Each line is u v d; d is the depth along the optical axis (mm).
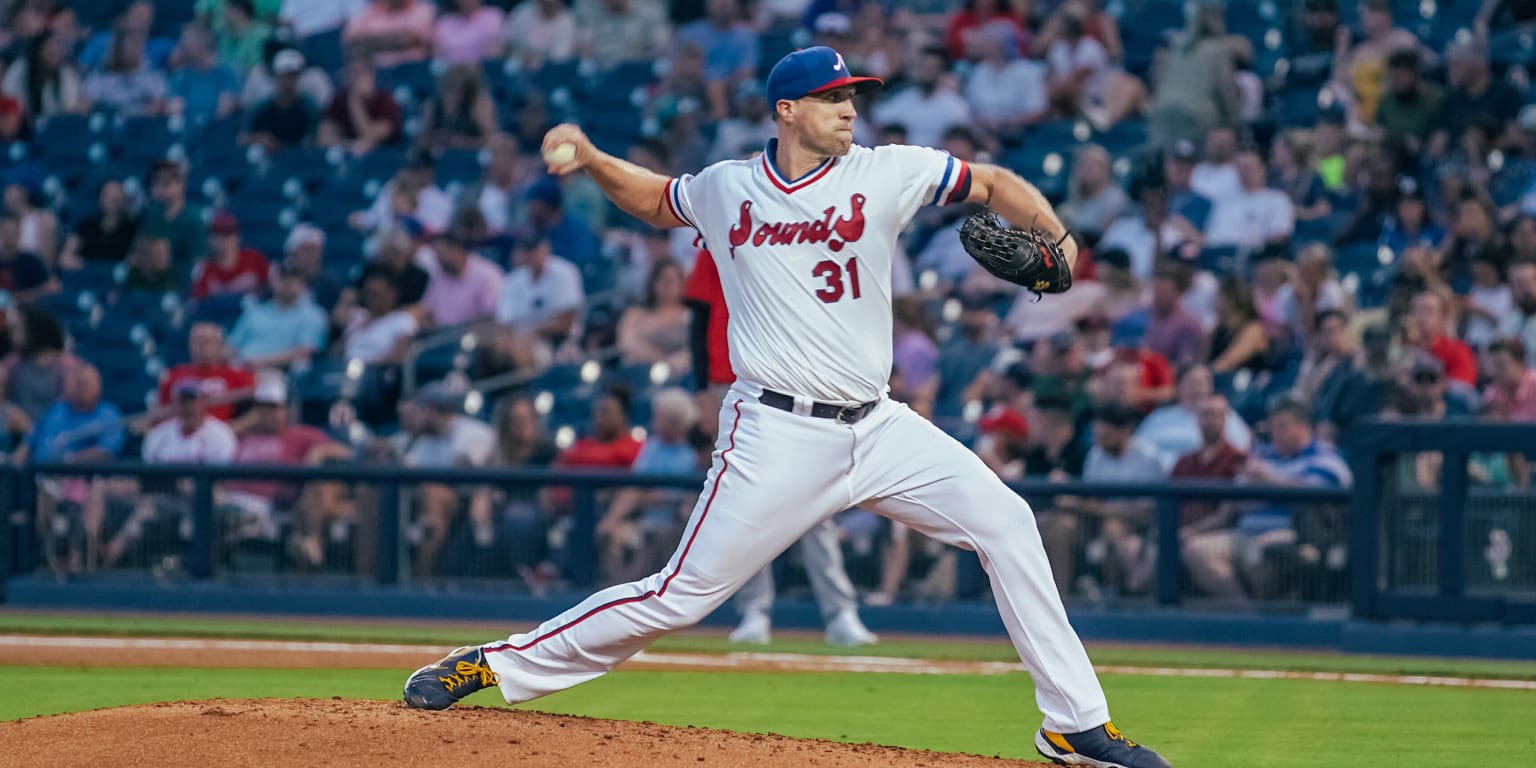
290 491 44656
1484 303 45781
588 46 63031
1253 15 57875
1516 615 35781
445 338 52344
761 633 37156
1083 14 57000
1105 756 18172
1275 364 46875
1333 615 38156
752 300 17781
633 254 54531
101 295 59812
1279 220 50031
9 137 65938
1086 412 44781
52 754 16297
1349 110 53000
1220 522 39031
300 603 44281
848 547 41531
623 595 18219
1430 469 36625
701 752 16781
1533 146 50531
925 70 56469
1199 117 54219
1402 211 49500
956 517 18078
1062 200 54656
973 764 17609
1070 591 40156
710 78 60531
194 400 47594
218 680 28609
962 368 47625
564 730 17359
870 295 17609
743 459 17828
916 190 17625
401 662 31766
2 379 53688
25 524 46250
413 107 63531
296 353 53781
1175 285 46562
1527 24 55469
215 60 65875
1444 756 22047
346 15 66438
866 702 27141
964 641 39219
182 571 45281
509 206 57188
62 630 36750
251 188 61719
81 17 68750
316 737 16750
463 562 43531
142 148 64688
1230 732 24281
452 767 15867
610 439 44656
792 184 17484
